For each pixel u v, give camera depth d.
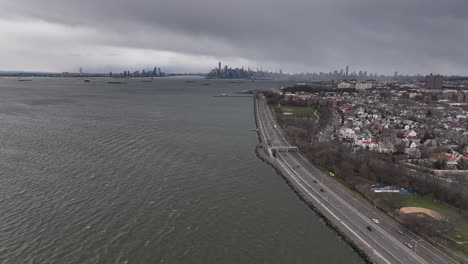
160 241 93.19
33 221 99.69
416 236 101.12
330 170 164.25
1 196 115.50
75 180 133.38
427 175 144.88
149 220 104.06
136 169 150.38
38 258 83.06
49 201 113.19
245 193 131.75
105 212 107.38
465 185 142.50
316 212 118.25
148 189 128.00
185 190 129.50
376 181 146.62
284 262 88.25
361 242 97.31
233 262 86.62
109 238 92.88
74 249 87.19
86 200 115.25
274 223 108.62
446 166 172.25
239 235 99.62
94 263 82.31
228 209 116.06
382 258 89.62
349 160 166.62
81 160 160.12
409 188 137.75
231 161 174.00
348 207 121.25
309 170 164.62
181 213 110.25
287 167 168.50
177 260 85.62
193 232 99.19
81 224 99.19
